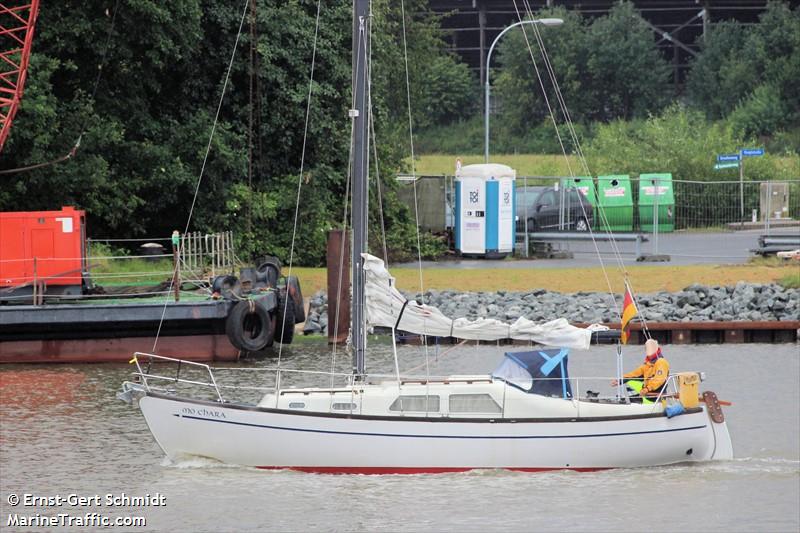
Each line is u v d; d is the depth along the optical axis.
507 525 49.97
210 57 126.44
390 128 154.62
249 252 121.38
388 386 56.88
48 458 59.44
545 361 57.72
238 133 128.50
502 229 130.62
